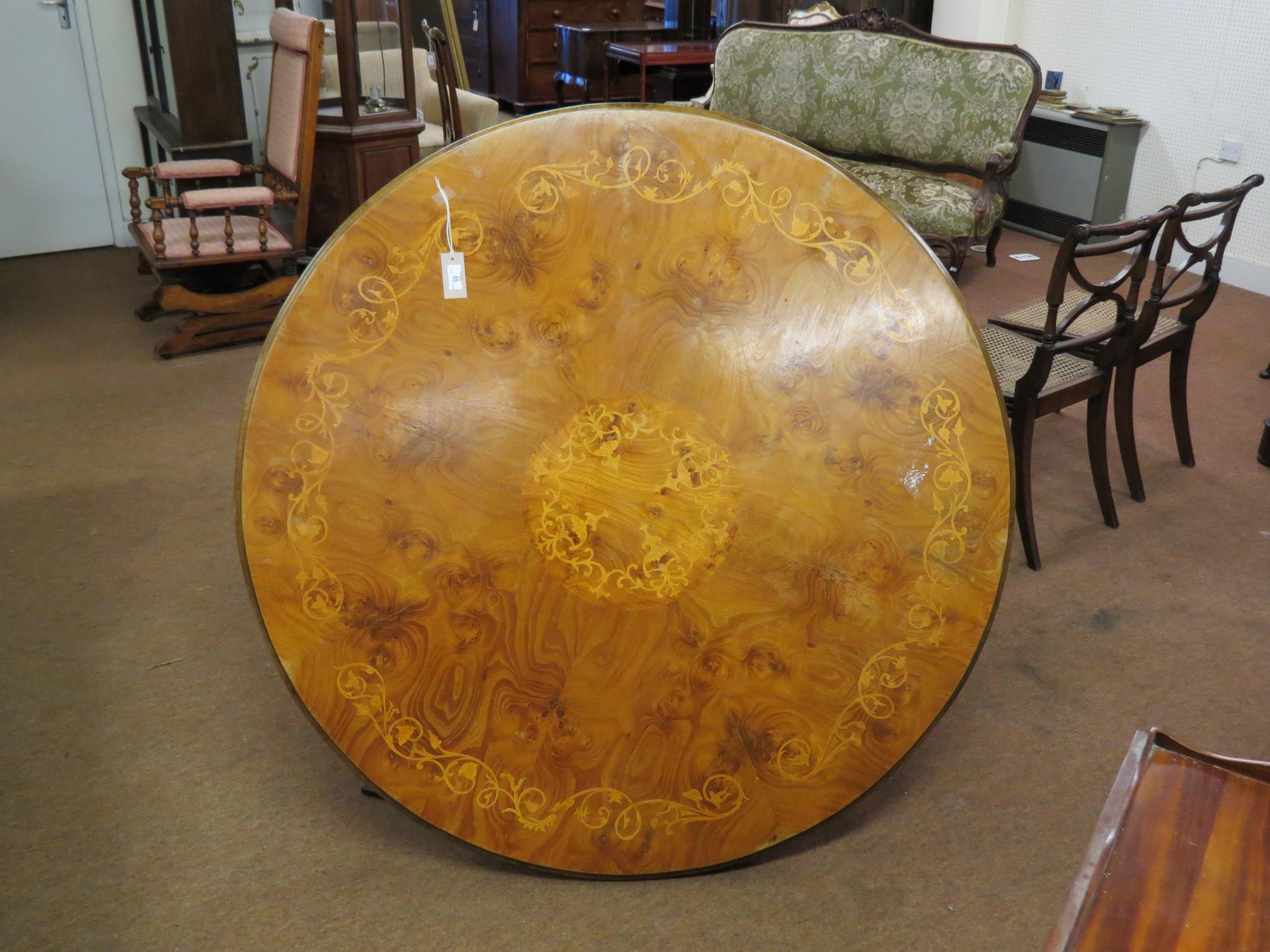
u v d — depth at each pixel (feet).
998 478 5.57
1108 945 3.23
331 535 5.47
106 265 15.92
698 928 5.62
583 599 5.60
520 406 5.55
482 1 25.63
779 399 5.59
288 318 5.42
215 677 7.57
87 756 6.82
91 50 15.51
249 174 14.55
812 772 5.75
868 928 5.64
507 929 5.62
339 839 6.23
